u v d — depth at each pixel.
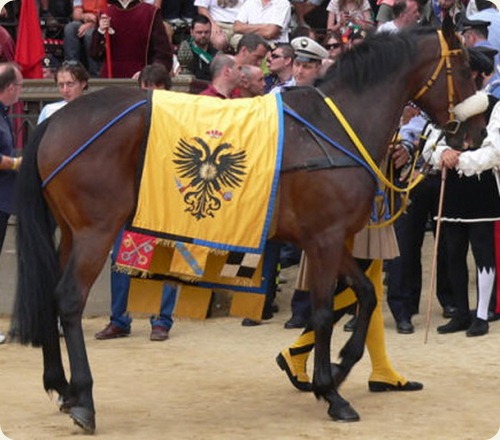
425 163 8.93
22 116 10.97
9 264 10.59
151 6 11.66
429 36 7.38
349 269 7.34
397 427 6.87
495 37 11.05
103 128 6.78
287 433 6.72
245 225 6.88
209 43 12.52
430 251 11.91
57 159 6.80
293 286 11.16
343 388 7.91
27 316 6.93
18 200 6.93
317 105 7.11
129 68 11.63
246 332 9.77
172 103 6.89
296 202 6.97
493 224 9.38
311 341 7.65
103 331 9.55
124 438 6.58
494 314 9.88
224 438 6.60
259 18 12.52
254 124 6.92
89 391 6.69
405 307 9.60
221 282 7.19
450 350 8.98
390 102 7.23
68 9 14.11
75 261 6.77
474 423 6.95
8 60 12.32
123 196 6.81
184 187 6.83
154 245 6.88
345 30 12.12
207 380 8.09
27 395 7.62
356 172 7.02
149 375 8.23
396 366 8.49
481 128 7.54
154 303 7.25
